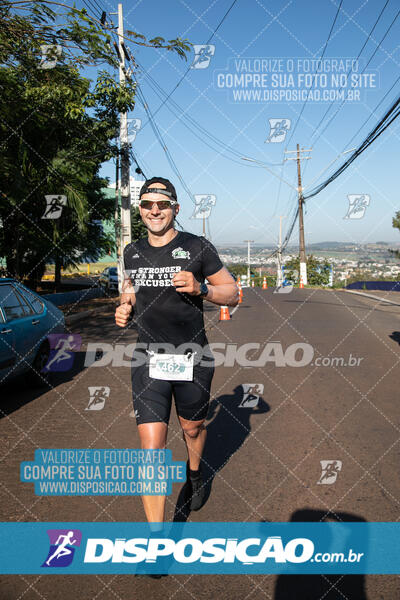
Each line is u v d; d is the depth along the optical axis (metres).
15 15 7.77
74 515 2.81
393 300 20.62
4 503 2.94
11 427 4.34
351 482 3.17
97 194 19.77
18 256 14.93
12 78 9.35
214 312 14.93
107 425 4.38
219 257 2.54
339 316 13.73
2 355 4.86
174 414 4.82
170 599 2.10
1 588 2.18
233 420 4.45
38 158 12.02
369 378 6.12
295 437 4.00
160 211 2.40
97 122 11.26
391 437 4.00
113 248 20.92
